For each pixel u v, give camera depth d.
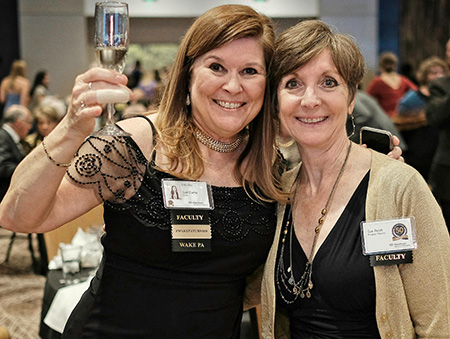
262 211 1.77
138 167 1.62
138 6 10.59
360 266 1.60
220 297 1.71
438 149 4.57
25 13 10.77
